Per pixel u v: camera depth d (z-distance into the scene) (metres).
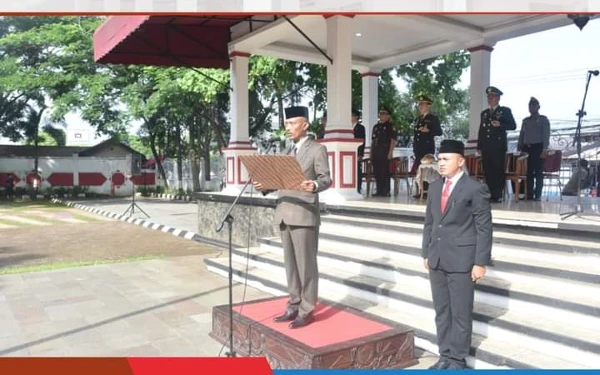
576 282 4.39
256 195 9.63
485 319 4.37
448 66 19.34
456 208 3.80
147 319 5.57
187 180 29.30
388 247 6.10
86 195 28.69
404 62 13.09
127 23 9.16
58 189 28.12
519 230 5.53
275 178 4.15
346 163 8.68
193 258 9.19
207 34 11.45
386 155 10.22
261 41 10.66
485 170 8.55
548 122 9.07
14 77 21.58
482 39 10.62
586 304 4.05
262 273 7.00
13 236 12.25
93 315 5.73
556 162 10.71
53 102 22.23
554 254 4.92
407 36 11.18
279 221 4.45
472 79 10.89
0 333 5.12
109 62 11.30
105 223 15.14
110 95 22.50
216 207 10.59
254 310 4.91
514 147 13.32
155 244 10.90
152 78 20.22
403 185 14.36
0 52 23.23
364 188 12.77
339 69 8.58
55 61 22.45
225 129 23.50
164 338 4.98
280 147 19.75
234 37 11.16
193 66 11.94
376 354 4.05
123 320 5.54
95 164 29.73
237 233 9.85
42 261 9.04
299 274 4.48
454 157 3.86
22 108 27.17
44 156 29.81
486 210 3.75
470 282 3.81
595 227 4.86
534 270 4.68
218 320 4.91
